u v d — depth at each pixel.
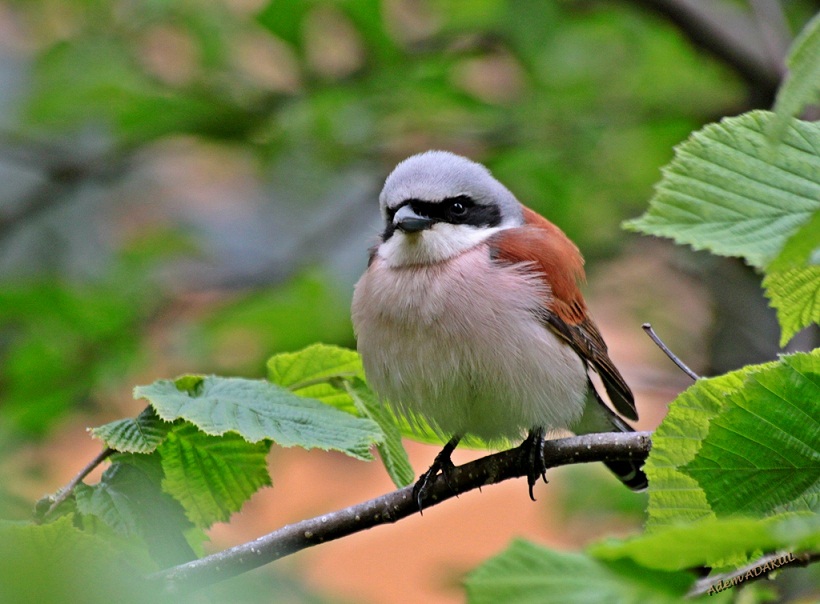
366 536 14.48
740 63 12.88
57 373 12.41
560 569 3.44
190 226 15.38
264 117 12.98
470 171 7.97
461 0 13.29
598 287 13.91
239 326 13.31
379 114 12.85
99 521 5.92
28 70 14.33
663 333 13.83
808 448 4.80
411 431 7.75
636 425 13.38
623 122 13.10
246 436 5.62
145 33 13.61
